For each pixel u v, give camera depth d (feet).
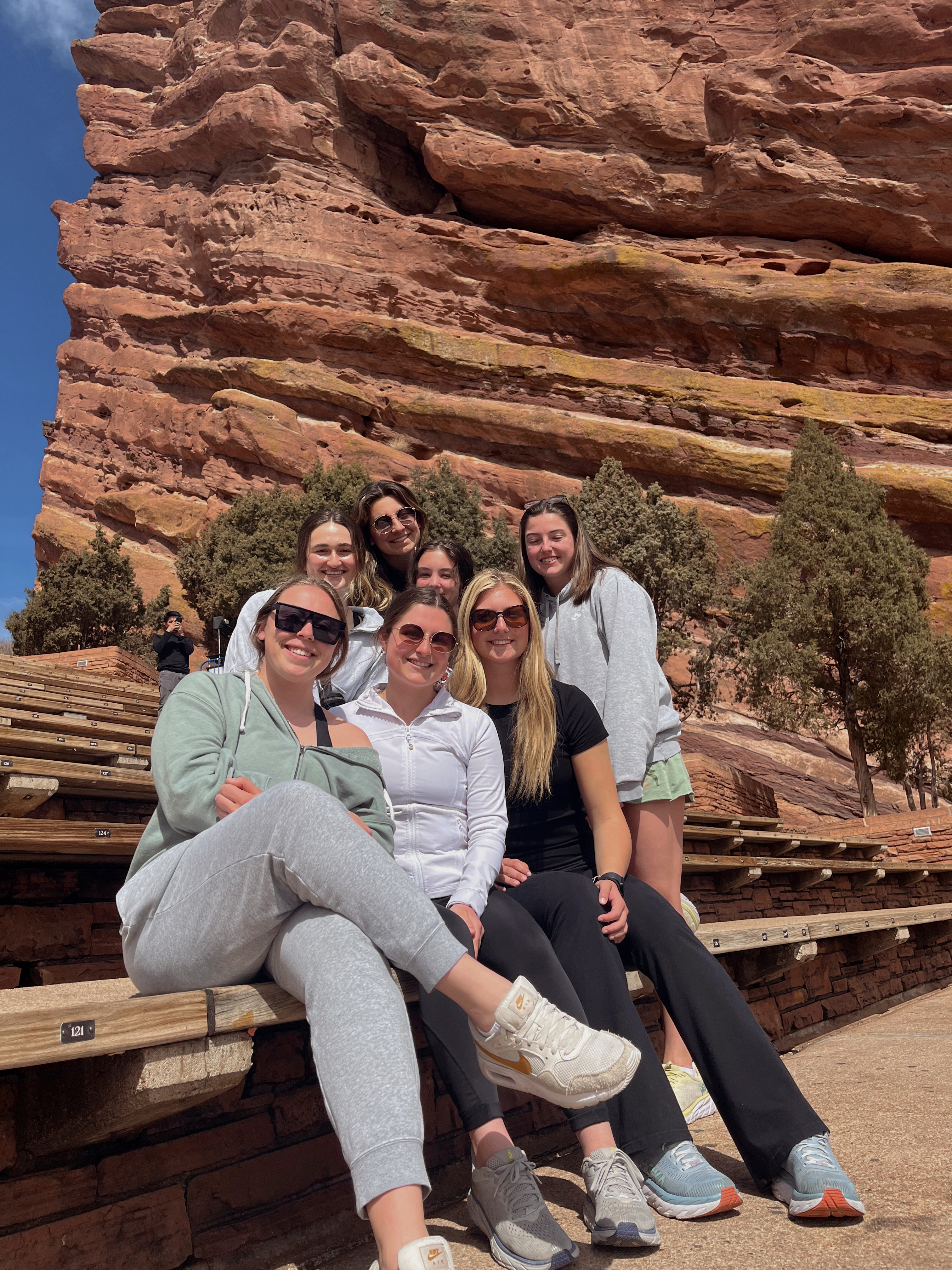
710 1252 6.35
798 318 109.29
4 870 11.20
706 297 111.04
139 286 131.75
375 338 115.14
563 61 120.47
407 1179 4.96
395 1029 5.48
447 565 12.39
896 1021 18.60
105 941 12.05
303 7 126.31
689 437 105.70
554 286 116.37
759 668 69.05
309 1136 7.66
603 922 8.07
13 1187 5.61
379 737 8.77
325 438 111.65
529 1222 6.44
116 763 16.89
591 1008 7.61
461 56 122.11
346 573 12.34
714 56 118.73
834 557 70.85
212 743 7.21
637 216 119.65
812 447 78.59
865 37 112.88
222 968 6.34
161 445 119.85
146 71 142.51
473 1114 6.97
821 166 112.37
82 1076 5.77
